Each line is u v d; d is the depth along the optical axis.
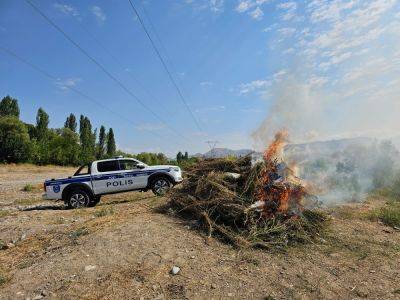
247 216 7.17
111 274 5.28
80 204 12.95
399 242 7.42
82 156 58.44
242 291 4.94
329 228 8.04
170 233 7.00
